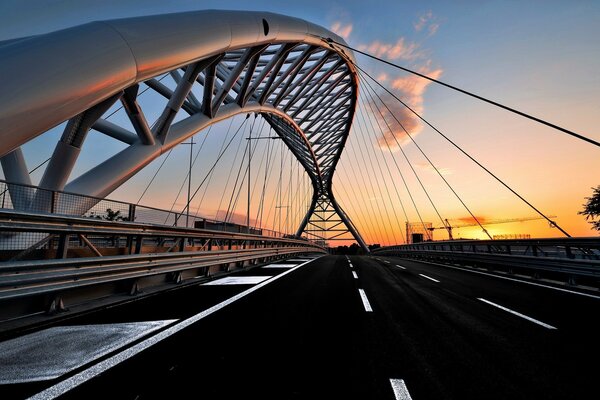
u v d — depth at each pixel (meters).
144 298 6.51
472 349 3.84
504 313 5.75
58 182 9.12
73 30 6.91
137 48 7.77
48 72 5.84
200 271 9.91
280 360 3.37
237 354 3.52
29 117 5.50
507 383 2.94
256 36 13.83
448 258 20.06
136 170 11.76
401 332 4.47
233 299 6.52
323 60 27.77
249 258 13.34
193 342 3.88
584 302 6.81
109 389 2.68
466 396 2.68
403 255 37.81
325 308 5.93
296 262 19.67
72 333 4.15
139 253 6.52
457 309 6.05
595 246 8.89
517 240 12.49
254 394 2.63
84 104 6.60
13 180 9.16
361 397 2.62
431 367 3.28
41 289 4.26
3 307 4.40
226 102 20.64
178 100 12.80
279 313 5.43
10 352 3.48
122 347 3.67
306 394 2.65
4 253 4.59
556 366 3.35
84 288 5.68
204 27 10.55
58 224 4.64
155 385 2.77
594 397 2.70
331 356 3.52
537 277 11.19
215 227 15.32
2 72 5.34
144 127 11.66
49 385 2.74
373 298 7.09
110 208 6.70
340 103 46.00
